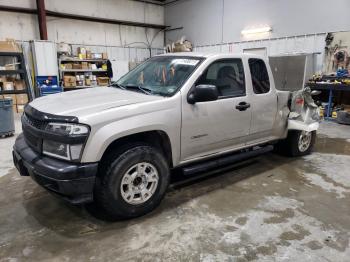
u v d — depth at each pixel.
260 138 3.72
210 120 2.98
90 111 2.32
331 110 7.68
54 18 10.66
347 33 7.68
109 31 12.26
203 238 2.32
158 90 2.91
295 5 8.98
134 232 2.40
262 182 3.47
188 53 3.32
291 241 2.31
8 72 8.80
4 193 3.12
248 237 2.35
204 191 3.20
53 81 9.97
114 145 2.52
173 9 13.48
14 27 9.84
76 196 2.29
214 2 11.57
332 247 2.24
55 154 2.31
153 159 2.62
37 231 2.40
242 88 3.31
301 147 4.43
